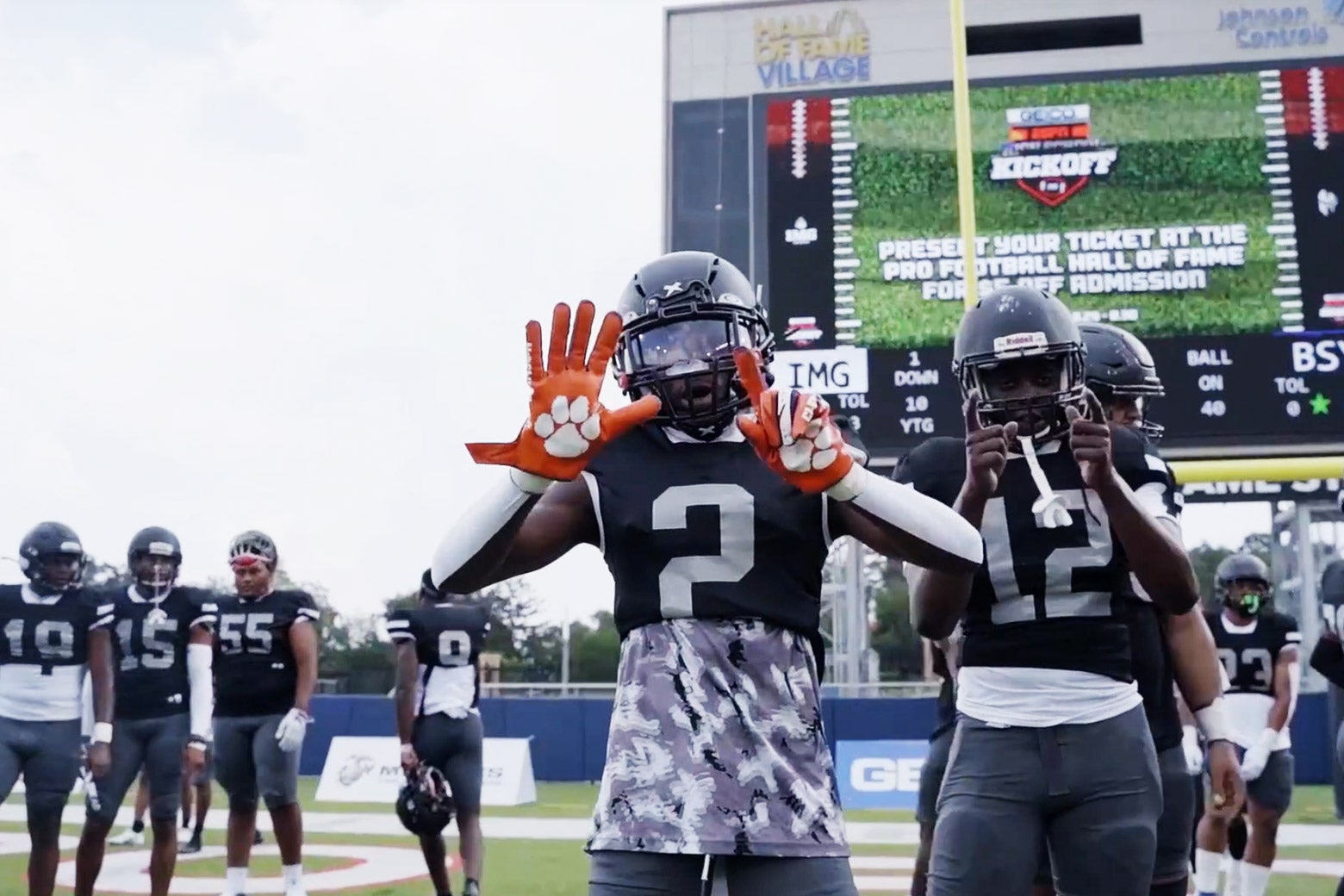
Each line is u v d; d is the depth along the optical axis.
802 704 2.12
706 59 9.95
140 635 5.32
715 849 2.00
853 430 2.50
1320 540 13.20
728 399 2.22
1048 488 2.70
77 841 8.14
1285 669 5.55
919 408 9.17
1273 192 9.19
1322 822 9.06
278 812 5.46
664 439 2.25
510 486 2.02
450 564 2.12
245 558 5.49
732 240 9.64
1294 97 9.32
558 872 6.70
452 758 5.37
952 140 9.58
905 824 9.10
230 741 5.50
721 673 2.10
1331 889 6.10
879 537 2.14
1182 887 3.04
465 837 5.32
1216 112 9.37
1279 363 8.95
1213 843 5.26
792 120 9.76
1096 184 9.37
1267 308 9.03
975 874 2.65
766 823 2.03
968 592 2.65
